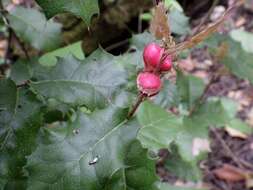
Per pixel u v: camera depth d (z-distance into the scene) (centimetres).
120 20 33
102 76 15
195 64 45
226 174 38
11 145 14
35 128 14
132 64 16
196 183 36
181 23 24
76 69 15
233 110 30
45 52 23
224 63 26
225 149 41
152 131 17
